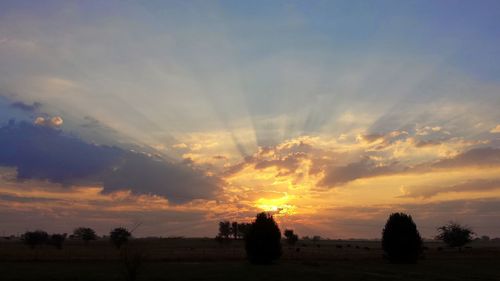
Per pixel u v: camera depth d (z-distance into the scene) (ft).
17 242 583.58
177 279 132.57
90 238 487.61
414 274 156.56
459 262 228.84
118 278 132.98
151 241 616.80
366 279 137.90
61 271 156.56
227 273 152.35
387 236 225.35
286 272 158.61
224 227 507.30
